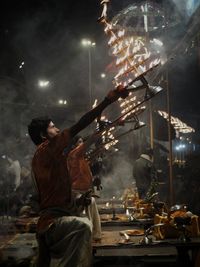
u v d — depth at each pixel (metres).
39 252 2.86
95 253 4.81
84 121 2.72
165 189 8.17
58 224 2.75
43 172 2.87
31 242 4.96
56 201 2.85
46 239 2.79
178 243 3.92
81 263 2.67
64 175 2.87
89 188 4.41
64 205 2.86
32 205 6.43
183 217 4.07
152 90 2.83
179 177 8.28
